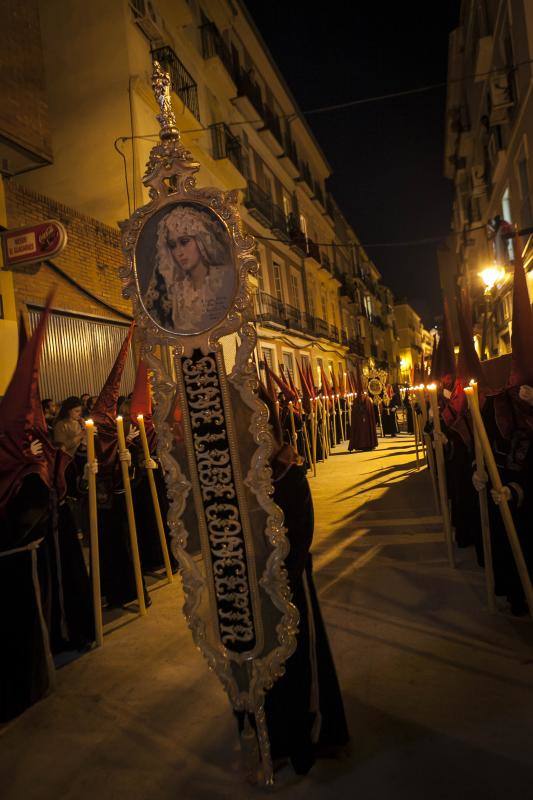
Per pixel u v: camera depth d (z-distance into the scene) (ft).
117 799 8.49
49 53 42.32
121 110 40.86
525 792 7.82
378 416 76.59
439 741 9.08
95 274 34.22
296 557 8.76
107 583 16.99
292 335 79.10
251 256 8.66
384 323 177.47
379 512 26.32
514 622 13.25
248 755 8.61
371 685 11.01
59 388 30.68
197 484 8.92
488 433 13.98
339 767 8.72
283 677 8.75
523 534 13.33
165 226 9.00
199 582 8.96
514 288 12.67
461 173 87.25
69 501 15.40
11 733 10.57
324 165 107.14
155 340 9.08
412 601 15.05
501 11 47.65
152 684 12.00
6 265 26.45
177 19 48.70
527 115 42.14
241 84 65.10
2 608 11.28
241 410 8.78
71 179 41.50
